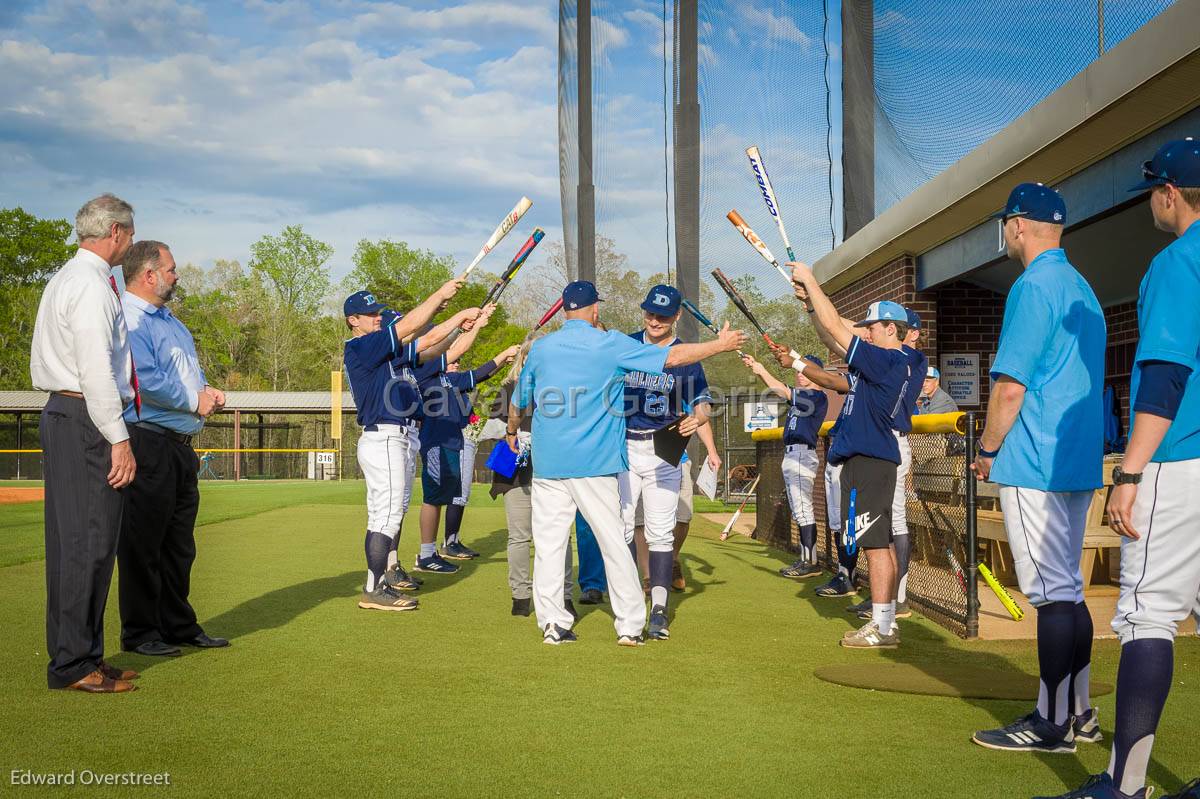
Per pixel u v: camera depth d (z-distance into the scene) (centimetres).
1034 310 313
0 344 5519
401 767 292
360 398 580
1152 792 277
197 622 518
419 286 5791
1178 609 262
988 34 637
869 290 896
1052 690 316
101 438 378
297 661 437
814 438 724
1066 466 314
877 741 322
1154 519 262
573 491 481
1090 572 683
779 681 406
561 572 490
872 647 474
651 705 365
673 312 553
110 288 383
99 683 378
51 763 293
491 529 1110
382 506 577
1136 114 471
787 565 804
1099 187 552
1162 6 493
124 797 265
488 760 299
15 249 5762
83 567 376
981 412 883
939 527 613
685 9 863
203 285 6256
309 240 6225
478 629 518
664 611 509
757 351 856
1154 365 252
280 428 3912
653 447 518
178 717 344
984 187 601
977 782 284
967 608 505
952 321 888
